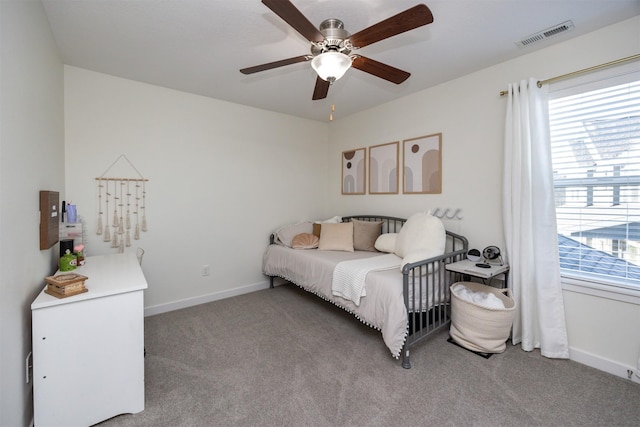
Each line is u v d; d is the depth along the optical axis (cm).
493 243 245
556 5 164
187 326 259
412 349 219
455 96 267
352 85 282
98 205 254
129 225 271
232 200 337
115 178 262
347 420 149
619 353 186
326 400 164
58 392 134
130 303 150
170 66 241
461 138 264
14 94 122
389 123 331
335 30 149
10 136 118
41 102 165
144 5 163
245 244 350
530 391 171
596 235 198
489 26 184
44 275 166
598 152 195
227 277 337
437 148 283
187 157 303
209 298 322
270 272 347
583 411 154
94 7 165
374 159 351
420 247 242
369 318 213
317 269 273
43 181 169
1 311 108
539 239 208
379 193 346
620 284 186
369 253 310
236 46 208
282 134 377
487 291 238
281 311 295
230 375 187
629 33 178
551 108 215
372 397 166
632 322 181
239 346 224
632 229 183
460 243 268
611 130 189
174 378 184
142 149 276
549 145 207
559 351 204
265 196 365
